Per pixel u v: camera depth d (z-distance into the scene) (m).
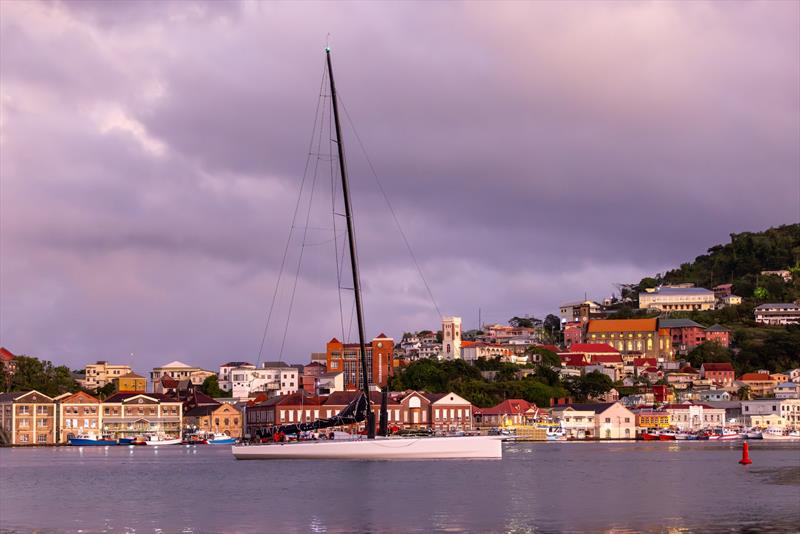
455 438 175.00
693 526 94.00
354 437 185.00
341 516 103.88
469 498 119.81
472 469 164.00
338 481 143.00
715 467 182.75
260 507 112.62
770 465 189.88
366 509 109.56
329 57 176.62
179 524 99.88
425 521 99.69
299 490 131.25
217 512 108.81
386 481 142.25
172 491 134.75
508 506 111.50
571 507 110.25
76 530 96.50
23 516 107.50
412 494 124.75
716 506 110.12
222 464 194.50
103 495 130.62
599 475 158.88
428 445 173.38
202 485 142.88
